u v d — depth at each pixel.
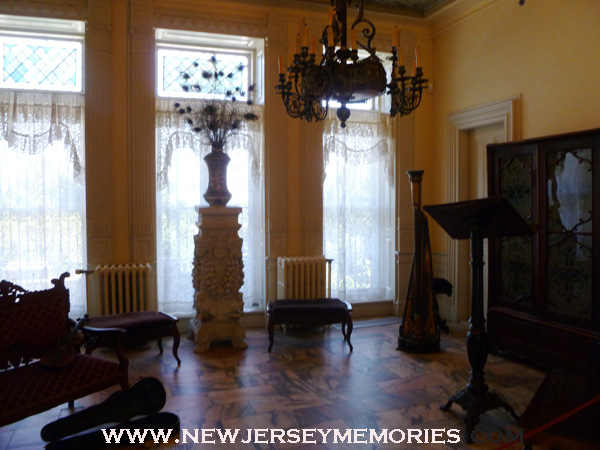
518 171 4.37
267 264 5.61
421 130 6.17
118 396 3.07
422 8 5.85
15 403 2.65
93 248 4.99
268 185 5.55
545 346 4.08
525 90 4.80
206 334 4.72
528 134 4.77
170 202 5.35
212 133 4.93
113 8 5.02
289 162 5.64
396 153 6.06
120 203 5.11
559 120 4.44
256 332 5.42
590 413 2.34
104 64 4.98
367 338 5.18
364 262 6.09
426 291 4.71
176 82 5.54
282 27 5.50
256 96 5.76
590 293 3.73
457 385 3.85
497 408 3.10
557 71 4.45
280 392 3.72
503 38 5.05
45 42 5.14
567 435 2.20
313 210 5.71
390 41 5.93
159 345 4.61
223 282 4.80
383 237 6.20
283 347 4.86
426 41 6.15
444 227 3.26
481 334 3.15
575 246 3.84
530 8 4.72
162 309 5.38
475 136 5.66
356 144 5.93
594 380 2.71
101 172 5.00
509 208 2.72
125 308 5.00
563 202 3.94
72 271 5.10
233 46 5.73
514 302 4.42
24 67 5.07
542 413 2.40
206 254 4.76
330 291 5.50
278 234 5.59
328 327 5.56
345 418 3.28
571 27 4.31
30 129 4.91
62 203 5.05
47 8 4.83
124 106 5.09
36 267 4.98
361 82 2.83
